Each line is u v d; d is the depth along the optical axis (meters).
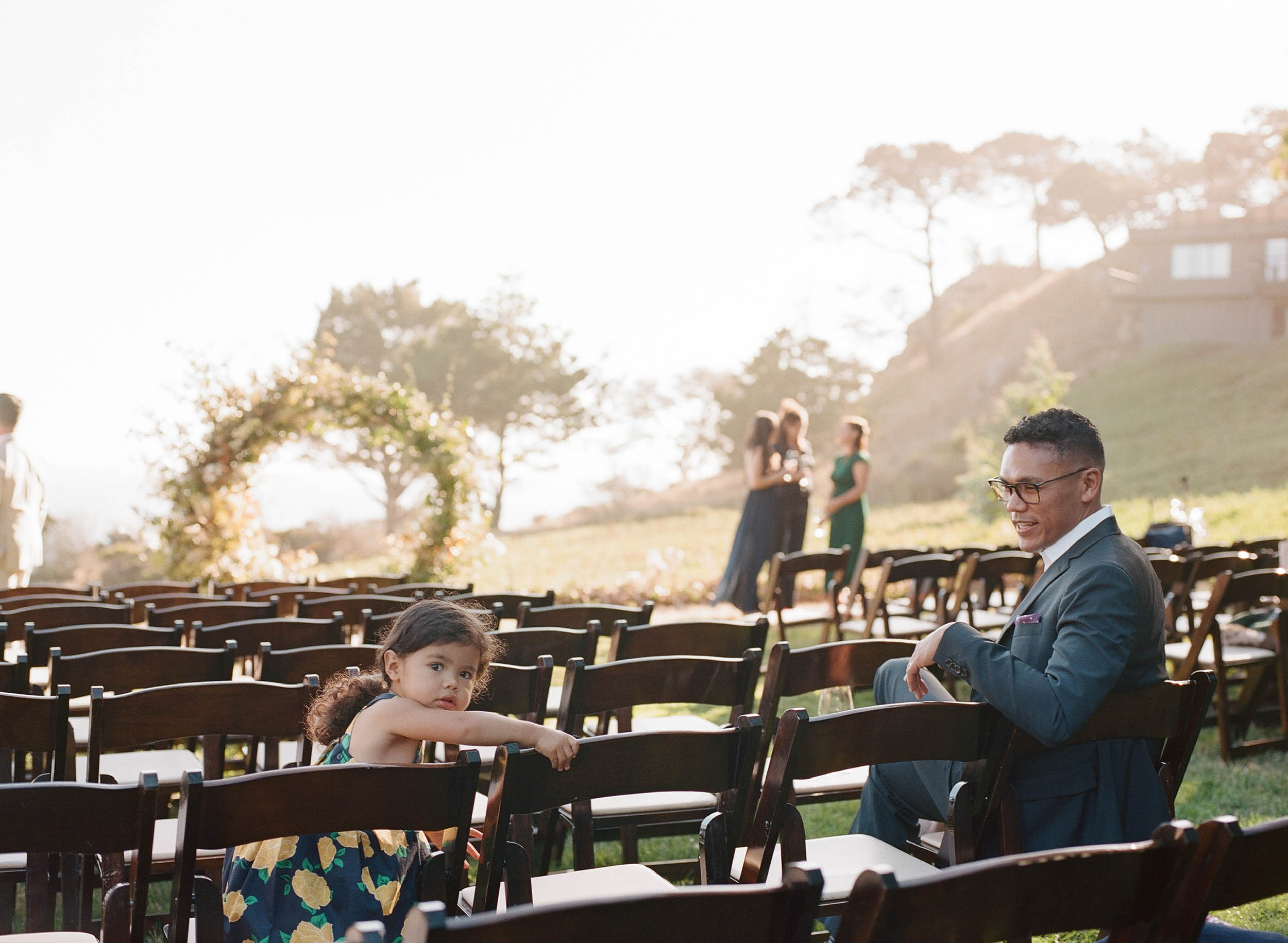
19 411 8.23
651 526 29.39
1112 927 1.72
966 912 1.59
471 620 2.69
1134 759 2.81
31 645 3.90
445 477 10.43
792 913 1.53
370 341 46.50
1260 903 3.57
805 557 7.05
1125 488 23.86
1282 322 41.84
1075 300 55.50
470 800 2.20
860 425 9.34
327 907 2.50
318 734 2.73
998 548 7.52
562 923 1.41
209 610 5.10
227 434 9.88
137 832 2.04
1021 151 61.72
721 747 2.43
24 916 3.72
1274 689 6.11
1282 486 19.52
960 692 6.41
